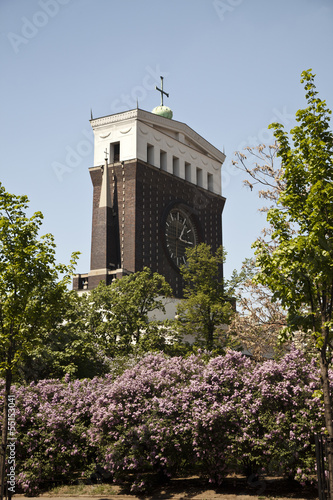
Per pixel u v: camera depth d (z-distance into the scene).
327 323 18.08
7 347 25.11
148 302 55.50
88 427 28.62
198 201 99.50
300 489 23.91
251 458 24.27
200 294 52.03
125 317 53.34
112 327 52.31
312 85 19.44
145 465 26.88
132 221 84.12
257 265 19.81
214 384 26.02
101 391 28.80
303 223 19.44
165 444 25.56
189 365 28.45
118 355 49.16
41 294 25.88
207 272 55.50
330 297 19.22
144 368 28.77
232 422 24.84
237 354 27.41
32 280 24.77
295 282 18.83
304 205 19.19
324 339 18.41
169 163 94.56
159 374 27.75
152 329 52.44
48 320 26.47
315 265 17.88
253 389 25.53
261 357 41.12
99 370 45.06
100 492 26.06
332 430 17.78
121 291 55.50
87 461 28.92
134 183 85.44
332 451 16.73
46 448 28.55
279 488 24.39
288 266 18.73
